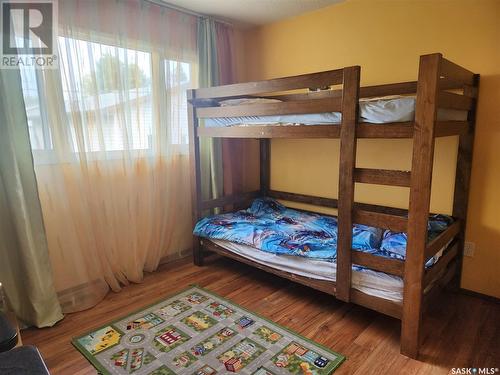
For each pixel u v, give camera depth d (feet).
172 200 10.52
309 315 7.55
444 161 8.39
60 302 7.80
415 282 5.91
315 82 6.92
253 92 8.13
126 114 8.94
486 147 7.75
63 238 7.84
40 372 3.92
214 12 10.33
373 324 7.19
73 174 7.96
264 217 10.47
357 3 9.39
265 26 11.64
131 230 9.17
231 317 7.45
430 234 7.09
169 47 9.82
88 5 7.97
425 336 6.68
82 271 8.03
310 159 11.11
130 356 6.18
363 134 6.30
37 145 7.36
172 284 9.20
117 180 8.91
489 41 7.48
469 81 7.34
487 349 6.28
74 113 7.85
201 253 10.40
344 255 6.79
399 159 9.11
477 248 8.12
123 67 8.76
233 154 12.14
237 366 5.88
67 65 7.70
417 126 5.59
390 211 9.36
